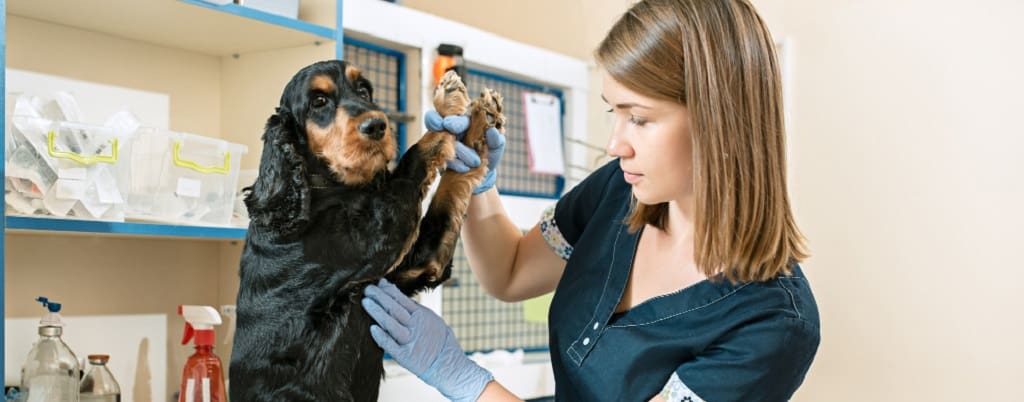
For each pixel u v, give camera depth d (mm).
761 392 1145
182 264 1921
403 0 2662
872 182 2342
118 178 1462
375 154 1130
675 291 1254
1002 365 2098
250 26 1683
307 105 1152
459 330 2494
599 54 1188
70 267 1724
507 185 2617
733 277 1183
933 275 2221
